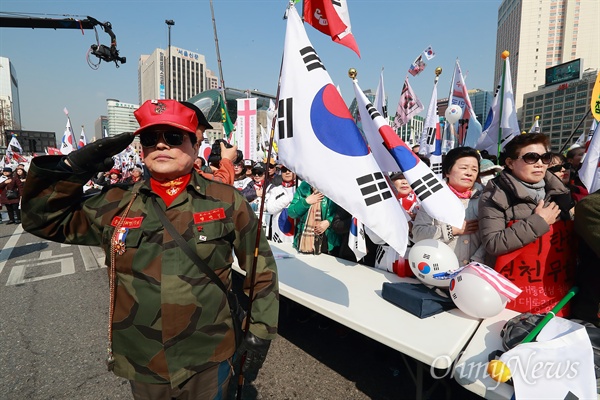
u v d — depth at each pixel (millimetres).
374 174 1810
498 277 1842
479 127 6086
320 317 3240
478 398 2258
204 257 1266
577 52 88125
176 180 1335
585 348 1381
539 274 1940
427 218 2463
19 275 5031
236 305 1492
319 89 1888
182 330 1240
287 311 3457
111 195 1354
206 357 1302
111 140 1235
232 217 1339
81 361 2803
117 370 1323
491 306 1821
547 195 1943
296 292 2391
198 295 1252
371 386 2426
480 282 1842
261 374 2574
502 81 4840
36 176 1188
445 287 2176
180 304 1225
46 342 3104
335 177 1829
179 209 1292
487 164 3785
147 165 1302
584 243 1815
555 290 1934
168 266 1226
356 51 1978
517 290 1797
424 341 1735
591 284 1791
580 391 1326
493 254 1981
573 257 1956
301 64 1925
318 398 2316
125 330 1267
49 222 1293
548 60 90312
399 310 2113
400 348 1729
